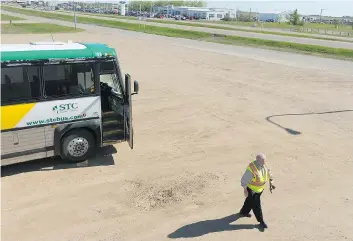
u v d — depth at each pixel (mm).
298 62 30312
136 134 12102
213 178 9047
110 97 10281
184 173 9281
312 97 17891
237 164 9922
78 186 8477
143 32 57844
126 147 10898
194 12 133875
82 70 9070
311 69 26594
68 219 7184
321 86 20594
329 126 13453
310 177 9258
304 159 10383
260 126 13234
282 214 7543
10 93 8367
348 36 63844
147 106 15586
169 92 18203
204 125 13211
